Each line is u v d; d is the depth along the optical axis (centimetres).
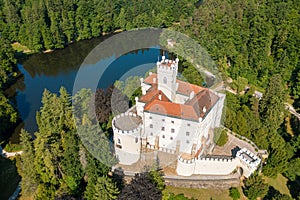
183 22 14775
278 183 8144
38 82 13450
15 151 8919
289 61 12081
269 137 8712
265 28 12669
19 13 17488
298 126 10194
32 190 7200
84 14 17238
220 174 7575
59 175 7250
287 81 12075
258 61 12125
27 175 7025
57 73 14288
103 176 6419
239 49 12725
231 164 7488
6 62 13288
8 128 9838
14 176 7988
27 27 15912
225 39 12875
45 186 6888
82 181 7200
